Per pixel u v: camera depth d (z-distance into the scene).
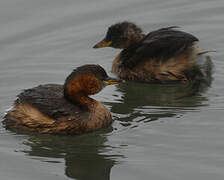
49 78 16.81
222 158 11.97
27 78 16.86
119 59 17.31
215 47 18.38
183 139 12.91
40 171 11.95
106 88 16.53
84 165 12.14
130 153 12.46
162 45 16.38
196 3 21.09
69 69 17.44
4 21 20.05
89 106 13.74
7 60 18.03
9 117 13.81
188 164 11.80
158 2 21.34
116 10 20.80
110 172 11.70
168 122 13.88
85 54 18.55
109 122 13.96
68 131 13.43
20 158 12.52
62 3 21.17
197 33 19.28
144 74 16.59
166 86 16.39
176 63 16.30
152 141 12.94
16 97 15.50
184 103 15.04
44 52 18.58
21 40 19.17
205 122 13.70
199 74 16.39
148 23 19.91
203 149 12.39
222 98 15.12
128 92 16.17
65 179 11.58
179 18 20.17
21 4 20.98
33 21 20.05
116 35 17.61
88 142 13.25
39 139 13.37
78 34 19.47
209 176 11.30
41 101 13.60
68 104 13.63
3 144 13.13
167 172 11.54
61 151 12.84
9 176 11.75
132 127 13.74
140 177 11.42
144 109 14.84
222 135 12.97
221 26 19.53
